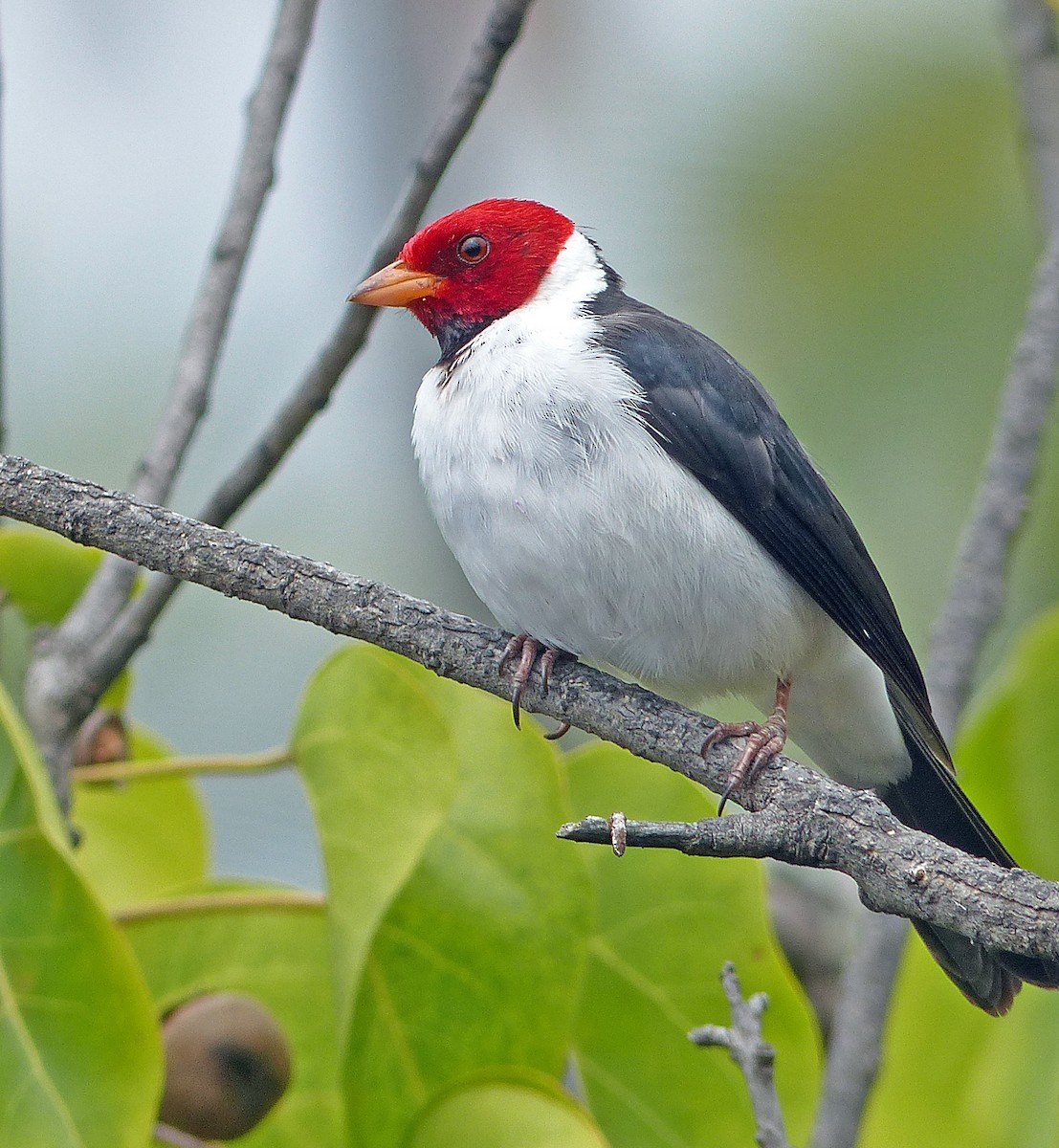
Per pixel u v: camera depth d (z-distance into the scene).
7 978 6.39
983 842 8.38
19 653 8.14
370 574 13.65
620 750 7.95
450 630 7.16
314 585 6.91
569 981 7.32
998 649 11.95
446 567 13.64
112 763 8.12
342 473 13.95
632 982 7.81
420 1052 7.28
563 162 12.82
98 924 6.45
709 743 6.79
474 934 7.34
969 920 5.50
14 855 6.49
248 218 8.48
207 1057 7.14
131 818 9.02
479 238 9.09
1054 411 11.79
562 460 7.87
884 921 8.21
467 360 8.34
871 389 11.75
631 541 7.86
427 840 7.07
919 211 11.68
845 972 9.44
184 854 9.05
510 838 7.42
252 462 7.83
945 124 11.64
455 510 8.09
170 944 7.70
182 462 8.22
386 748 7.25
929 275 11.72
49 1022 6.38
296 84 8.60
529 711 7.19
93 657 7.73
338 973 6.96
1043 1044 8.53
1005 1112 8.55
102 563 8.12
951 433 11.72
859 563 8.42
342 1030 6.83
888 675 8.41
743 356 11.74
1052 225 9.82
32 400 14.12
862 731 8.80
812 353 11.74
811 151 11.70
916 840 5.69
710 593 7.98
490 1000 7.30
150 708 12.70
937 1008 8.85
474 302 9.12
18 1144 6.23
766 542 8.18
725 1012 7.75
